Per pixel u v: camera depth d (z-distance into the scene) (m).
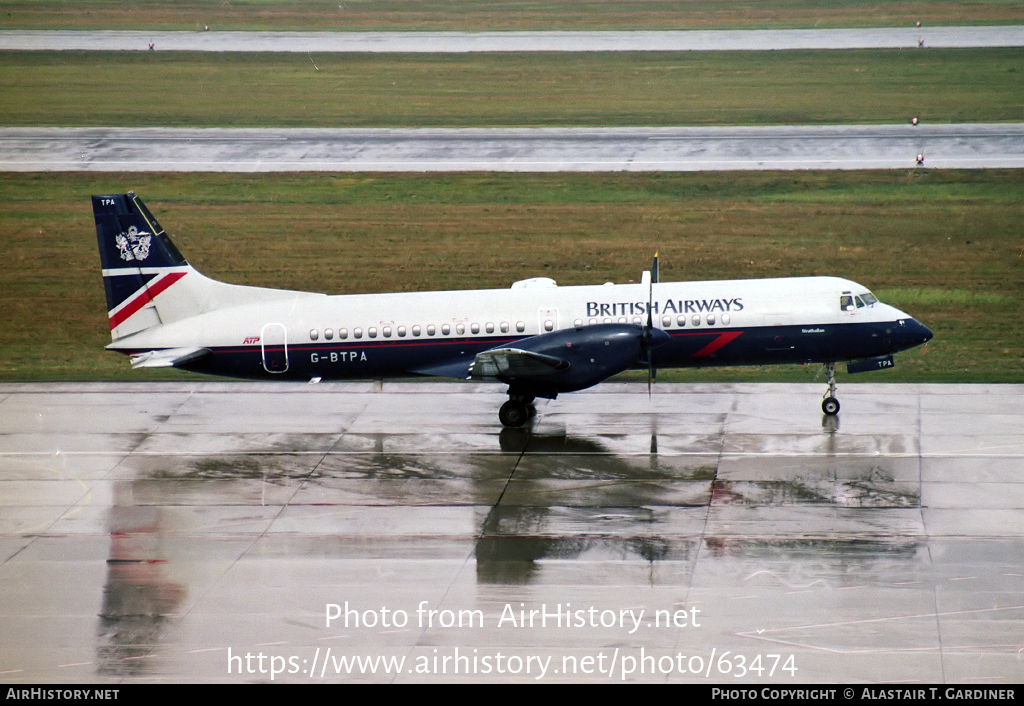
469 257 96.31
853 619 39.47
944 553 44.34
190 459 56.81
